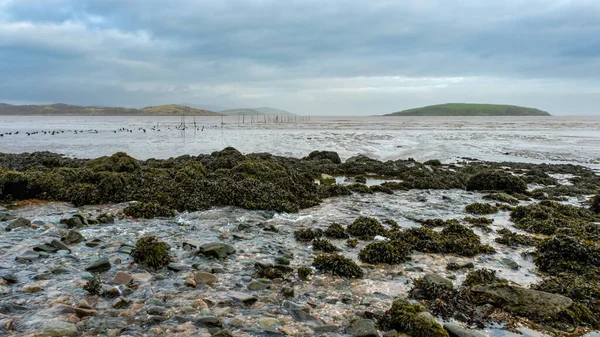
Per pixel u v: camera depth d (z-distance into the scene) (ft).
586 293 22.80
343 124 392.27
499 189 63.26
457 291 22.89
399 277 25.86
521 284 25.13
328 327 18.62
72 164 83.51
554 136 201.57
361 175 80.69
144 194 48.39
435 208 49.21
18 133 229.04
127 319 18.98
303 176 62.54
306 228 37.96
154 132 256.73
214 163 73.46
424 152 129.08
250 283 23.58
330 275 25.71
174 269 25.82
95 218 38.88
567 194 61.41
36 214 41.22
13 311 19.36
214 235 34.63
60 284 23.04
